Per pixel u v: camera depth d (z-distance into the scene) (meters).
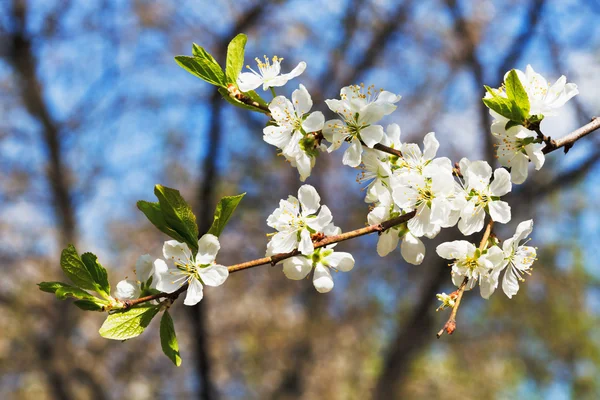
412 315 10.62
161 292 1.92
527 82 2.06
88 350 11.08
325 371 12.58
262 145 10.78
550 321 11.38
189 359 11.83
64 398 10.54
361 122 2.06
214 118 9.56
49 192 11.51
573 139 2.06
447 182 1.96
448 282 10.44
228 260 11.57
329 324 12.13
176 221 1.88
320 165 11.11
